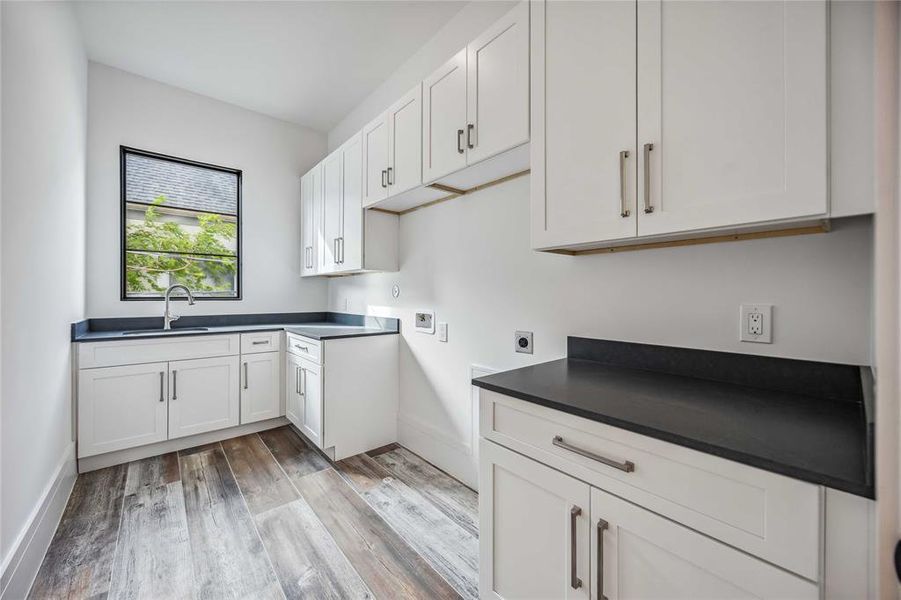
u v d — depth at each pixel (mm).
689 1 1034
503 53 1575
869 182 785
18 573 1313
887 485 521
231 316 3312
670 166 1064
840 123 817
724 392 1153
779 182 887
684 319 1371
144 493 2100
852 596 640
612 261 1575
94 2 2146
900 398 510
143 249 2965
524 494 1158
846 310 1056
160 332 2652
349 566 1547
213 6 2193
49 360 1763
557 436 1069
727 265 1269
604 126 1209
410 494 2113
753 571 738
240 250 3365
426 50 2525
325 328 3076
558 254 1700
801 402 1053
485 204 2119
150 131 2938
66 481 2018
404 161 2184
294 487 2182
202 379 2742
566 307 1743
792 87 869
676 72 1054
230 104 3312
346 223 2807
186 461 2508
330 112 3455
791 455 725
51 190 1790
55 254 1863
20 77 1400
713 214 986
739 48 947
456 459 2320
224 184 3330
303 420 2764
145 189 2967
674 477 843
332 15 2266
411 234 2689
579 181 1276
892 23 527
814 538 674
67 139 2082
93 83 2711
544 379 1320
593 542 982
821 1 833
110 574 1484
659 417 933
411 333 2703
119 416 2428
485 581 1275
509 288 2000
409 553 1627
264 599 1375
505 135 1561
